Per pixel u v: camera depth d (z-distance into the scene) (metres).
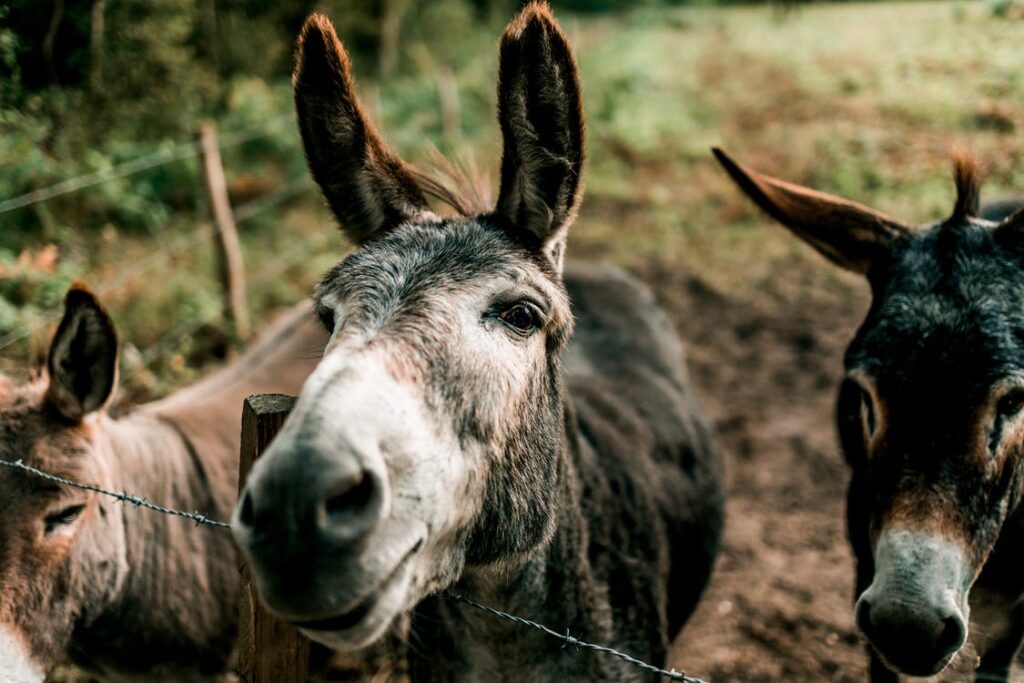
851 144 7.32
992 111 5.12
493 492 1.96
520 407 2.02
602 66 15.44
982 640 2.91
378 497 1.52
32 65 4.88
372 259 2.01
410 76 15.38
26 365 4.42
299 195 9.78
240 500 1.59
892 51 7.13
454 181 2.76
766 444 6.01
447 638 2.53
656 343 4.54
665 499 3.31
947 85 5.77
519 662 2.43
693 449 3.88
